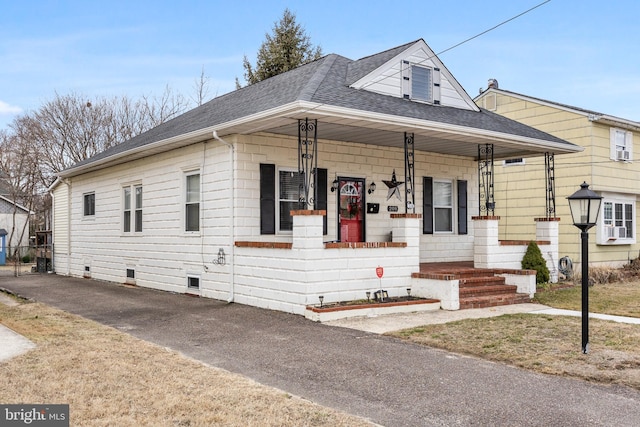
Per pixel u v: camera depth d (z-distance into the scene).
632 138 19.50
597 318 9.69
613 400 5.21
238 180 11.53
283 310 10.19
